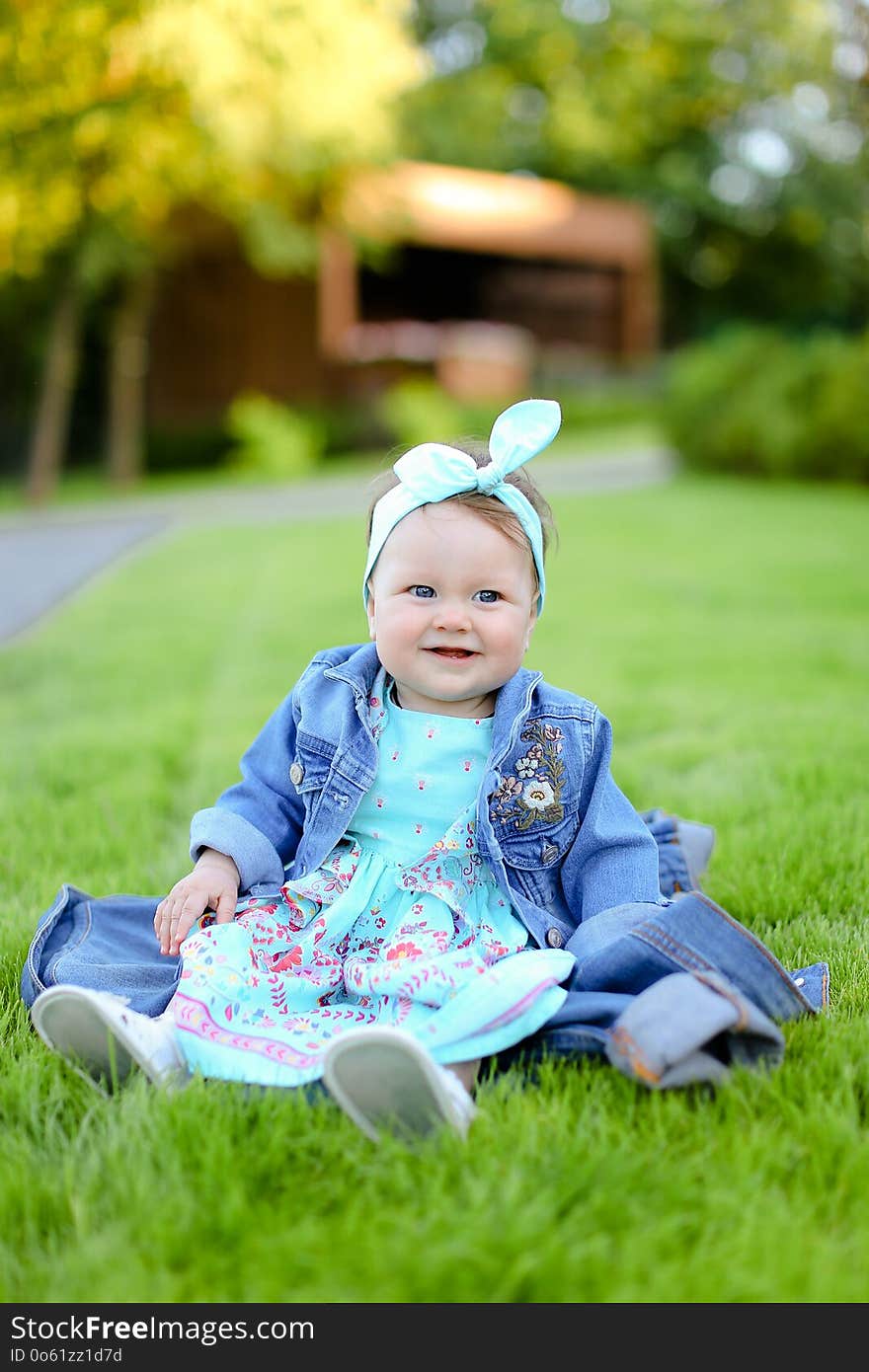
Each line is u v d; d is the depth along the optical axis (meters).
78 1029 1.84
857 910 2.58
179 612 7.36
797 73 28.31
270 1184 1.59
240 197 15.77
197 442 21.31
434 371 22.36
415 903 2.13
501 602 2.08
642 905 2.12
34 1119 1.75
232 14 12.24
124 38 12.11
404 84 14.91
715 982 1.79
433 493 2.05
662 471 17.45
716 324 33.84
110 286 19.12
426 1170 1.61
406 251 27.89
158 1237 1.48
